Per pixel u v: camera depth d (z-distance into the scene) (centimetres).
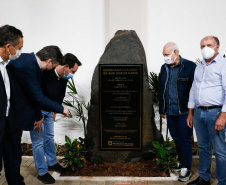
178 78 289
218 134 245
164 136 449
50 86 285
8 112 228
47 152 327
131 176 314
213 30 426
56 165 329
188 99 294
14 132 238
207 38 244
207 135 265
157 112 447
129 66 336
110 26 434
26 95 249
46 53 249
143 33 433
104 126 347
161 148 323
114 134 347
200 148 273
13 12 433
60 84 308
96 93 345
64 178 309
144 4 428
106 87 341
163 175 315
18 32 211
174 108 297
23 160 370
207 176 276
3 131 215
